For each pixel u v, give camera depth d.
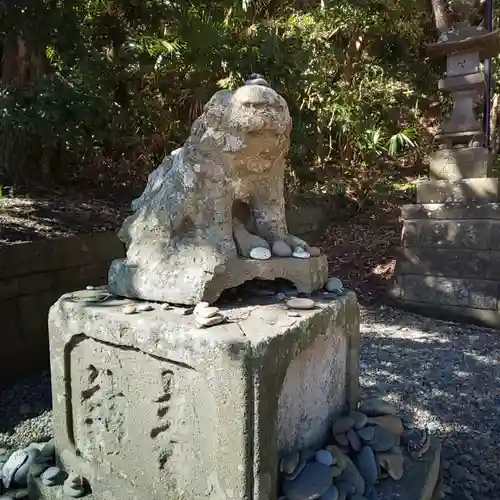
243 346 1.26
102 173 4.59
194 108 4.40
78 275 3.16
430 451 1.82
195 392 1.36
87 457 1.65
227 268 1.53
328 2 5.00
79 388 1.65
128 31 3.91
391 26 5.68
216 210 1.58
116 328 1.49
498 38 3.83
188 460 1.40
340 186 5.96
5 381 2.79
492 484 1.95
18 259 2.82
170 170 1.68
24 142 3.74
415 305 4.09
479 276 3.81
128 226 1.74
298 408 1.54
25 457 1.82
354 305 1.77
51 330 1.69
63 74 3.35
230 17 3.86
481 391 2.63
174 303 1.56
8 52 3.82
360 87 5.76
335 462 1.52
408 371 2.87
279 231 1.76
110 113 3.56
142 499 1.50
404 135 5.45
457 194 3.92
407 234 4.14
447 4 5.62
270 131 1.51
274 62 3.54
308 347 1.52
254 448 1.29
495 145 5.67
